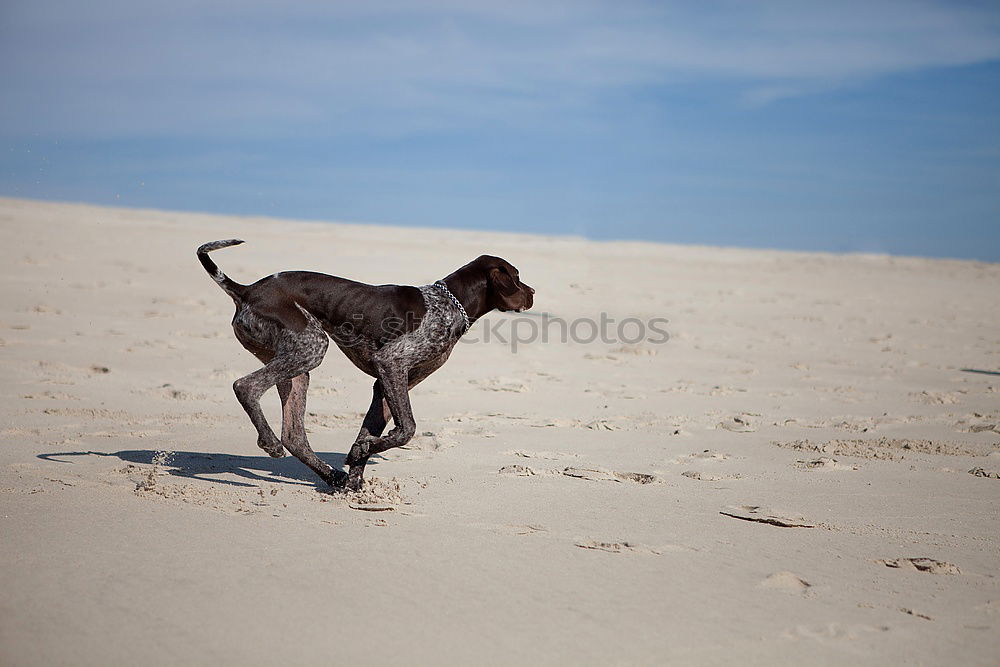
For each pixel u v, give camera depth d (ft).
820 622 15.05
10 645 13.10
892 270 130.82
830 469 26.84
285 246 99.40
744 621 14.94
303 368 22.03
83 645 13.20
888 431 33.60
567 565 17.35
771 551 18.81
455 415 34.32
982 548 19.61
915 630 14.87
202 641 13.46
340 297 22.31
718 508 22.11
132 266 75.10
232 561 16.80
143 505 20.34
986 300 96.99
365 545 18.04
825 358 55.62
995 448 30.40
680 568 17.47
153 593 15.14
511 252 116.67
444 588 15.88
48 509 19.63
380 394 23.40
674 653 13.65
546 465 26.32
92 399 34.01
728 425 33.99
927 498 23.80
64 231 93.81
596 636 14.14
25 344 45.09
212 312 58.90
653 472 25.82
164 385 38.01
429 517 20.34
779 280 107.34
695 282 98.07
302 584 15.78
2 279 63.77
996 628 15.07
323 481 23.67
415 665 12.98
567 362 50.03
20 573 15.75
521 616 14.79
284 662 12.94
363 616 14.55
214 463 25.11
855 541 19.83
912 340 65.67
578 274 97.09
